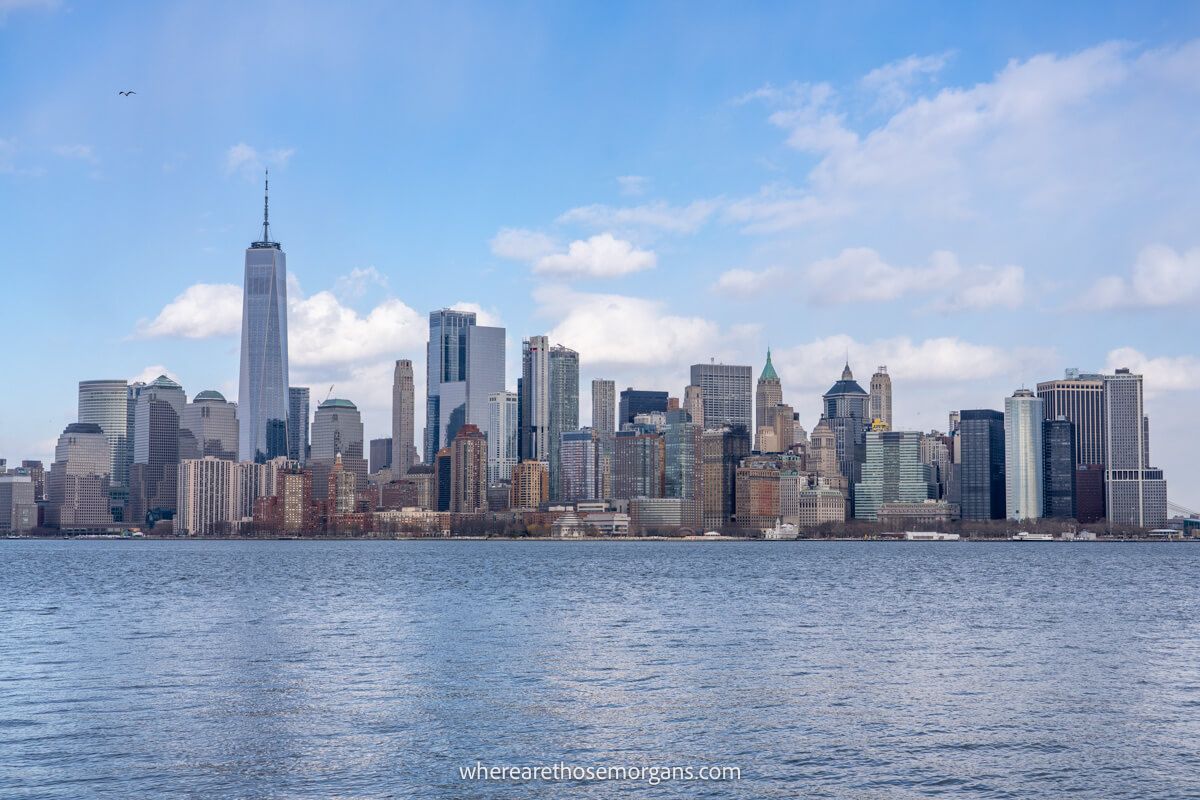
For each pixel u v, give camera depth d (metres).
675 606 179.00
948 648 120.12
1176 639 130.38
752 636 131.50
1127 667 105.75
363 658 110.00
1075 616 162.50
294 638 127.69
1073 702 87.31
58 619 155.62
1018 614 165.88
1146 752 71.88
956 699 88.25
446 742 73.56
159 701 86.31
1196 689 93.25
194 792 62.88
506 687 92.94
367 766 67.88
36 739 73.94
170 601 191.62
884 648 119.88
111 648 118.25
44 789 63.34
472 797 62.22
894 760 69.75
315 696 88.56
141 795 62.41
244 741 73.50
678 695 89.56
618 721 79.81
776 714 82.31
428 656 111.56
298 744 72.88
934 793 63.53
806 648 119.62
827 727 78.19
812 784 64.88
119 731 76.19
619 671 101.88
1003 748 72.62
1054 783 65.31
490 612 165.12
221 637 129.00
